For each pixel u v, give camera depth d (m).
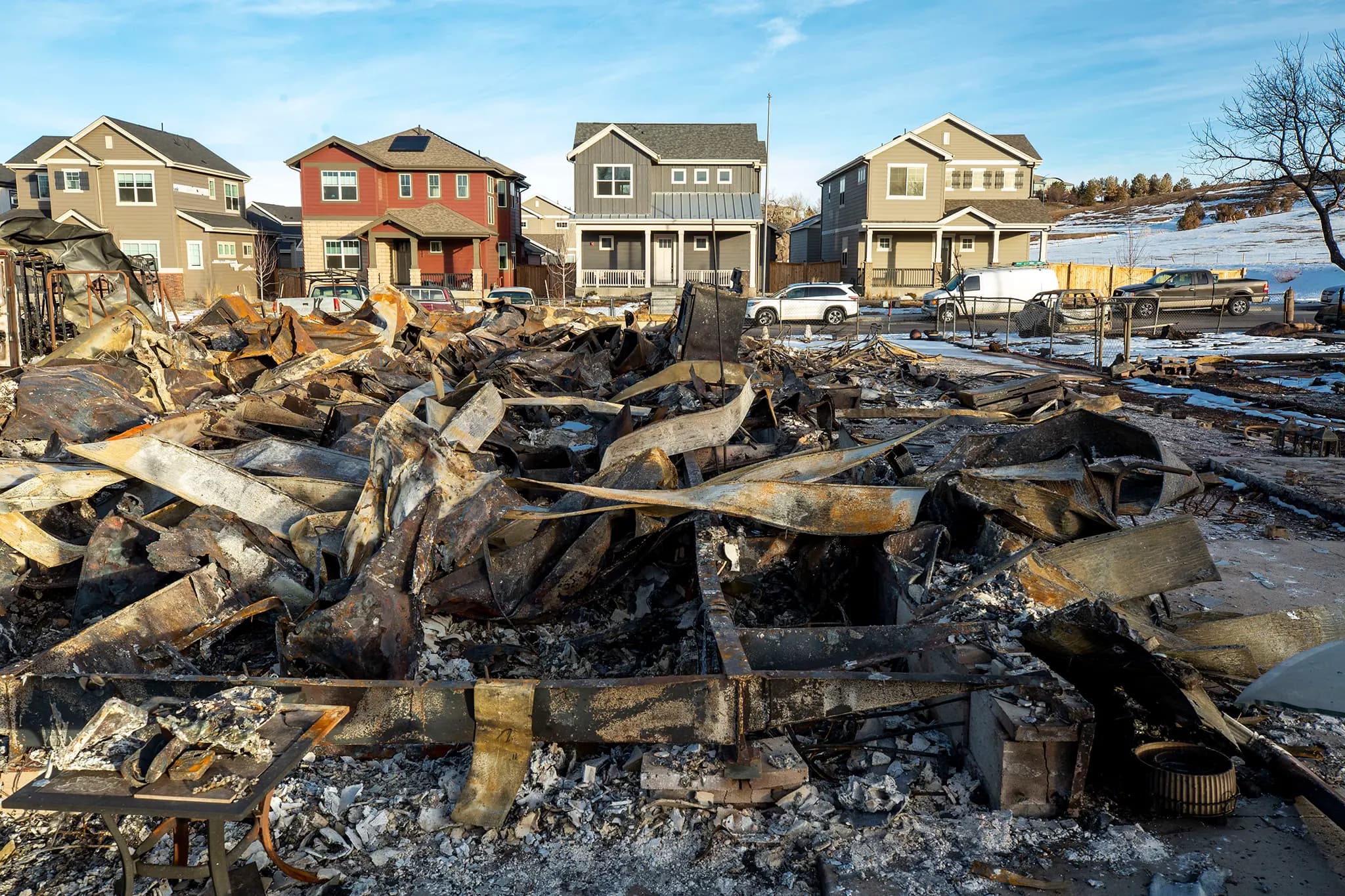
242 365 11.81
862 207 43.75
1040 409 10.42
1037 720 3.12
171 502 5.23
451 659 4.23
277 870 2.94
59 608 4.89
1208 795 3.11
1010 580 4.23
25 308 13.66
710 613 3.75
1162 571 4.33
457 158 43.94
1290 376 15.93
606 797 3.32
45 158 42.53
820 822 3.17
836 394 12.06
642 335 13.38
